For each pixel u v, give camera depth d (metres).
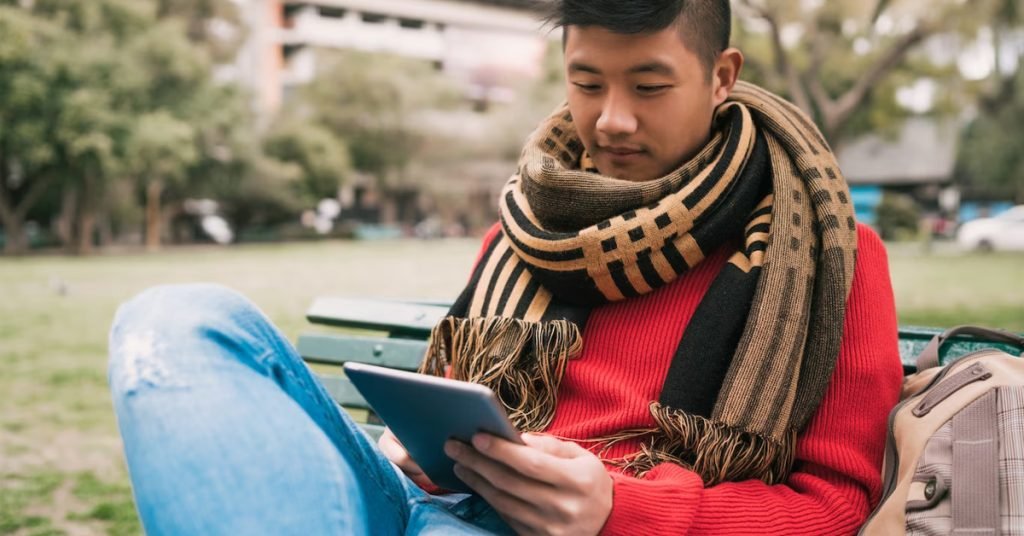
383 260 26.47
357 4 75.75
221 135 40.09
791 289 1.44
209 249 38.56
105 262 26.34
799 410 1.45
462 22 80.50
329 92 53.44
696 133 1.52
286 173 46.62
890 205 39.12
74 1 32.78
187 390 1.04
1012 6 18.36
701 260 1.50
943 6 18.78
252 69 70.44
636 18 1.39
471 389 1.07
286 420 1.09
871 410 1.47
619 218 1.47
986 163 36.50
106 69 31.89
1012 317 10.42
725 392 1.41
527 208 1.62
